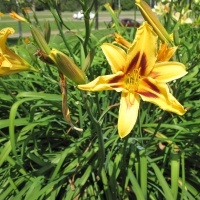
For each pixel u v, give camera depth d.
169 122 0.46
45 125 0.43
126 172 0.38
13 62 0.30
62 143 0.46
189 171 0.41
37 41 0.27
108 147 0.40
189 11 0.71
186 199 0.36
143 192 0.33
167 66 0.28
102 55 0.60
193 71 0.51
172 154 0.37
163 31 0.33
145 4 0.31
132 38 0.61
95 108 0.43
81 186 0.36
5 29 0.28
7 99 0.46
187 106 0.47
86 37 0.33
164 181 0.34
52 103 0.38
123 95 0.27
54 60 0.25
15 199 0.34
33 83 0.57
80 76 0.25
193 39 0.70
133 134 0.40
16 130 0.48
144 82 0.27
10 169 0.40
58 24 0.37
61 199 0.39
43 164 0.38
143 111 0.43
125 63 0.27
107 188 0.35
